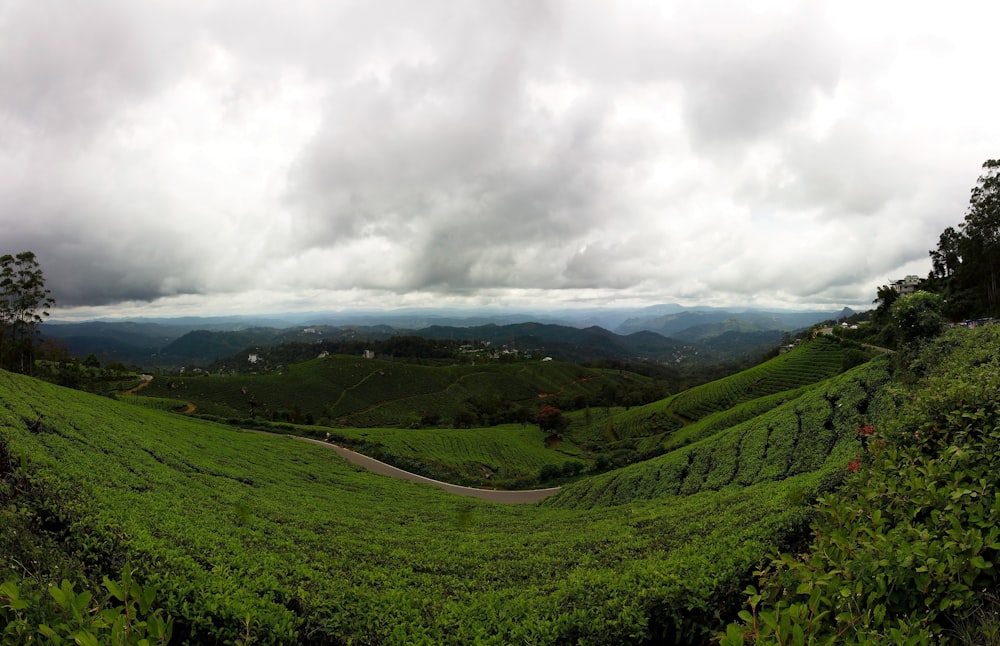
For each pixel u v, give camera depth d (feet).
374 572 43.86
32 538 30.19
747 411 175.42
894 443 28.04
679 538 47.11
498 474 209.36
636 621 28.37
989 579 14.85
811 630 12.98
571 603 31.50
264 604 30.71
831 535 18.39
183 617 28.71
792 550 33.81
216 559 37.96
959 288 225.76
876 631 13.55
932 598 14.15
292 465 144.36
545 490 181.16
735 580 29.48
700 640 27.86
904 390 73.36
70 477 49.73
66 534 36.50
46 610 16.74
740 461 97.91
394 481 155.94
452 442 246.88
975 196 211.82
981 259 206.80
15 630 15.37
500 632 29.32
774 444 96.12
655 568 34.01
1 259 214.07
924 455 25.34
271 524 58.85
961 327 89.56
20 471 43.86
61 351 356.38
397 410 394.32
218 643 28.09
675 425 257.55
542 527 74.84
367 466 195.93
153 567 33.24
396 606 33.88
